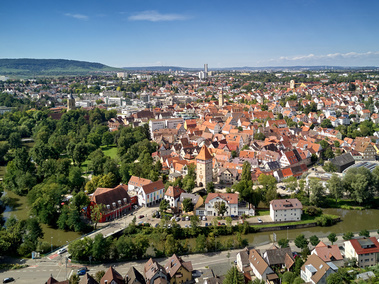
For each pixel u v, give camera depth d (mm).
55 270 164000
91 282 137875
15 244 185250
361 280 140125
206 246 183250
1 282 153375
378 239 183875
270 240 194625
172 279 148750
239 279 142625
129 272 149750
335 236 180500
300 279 141750
